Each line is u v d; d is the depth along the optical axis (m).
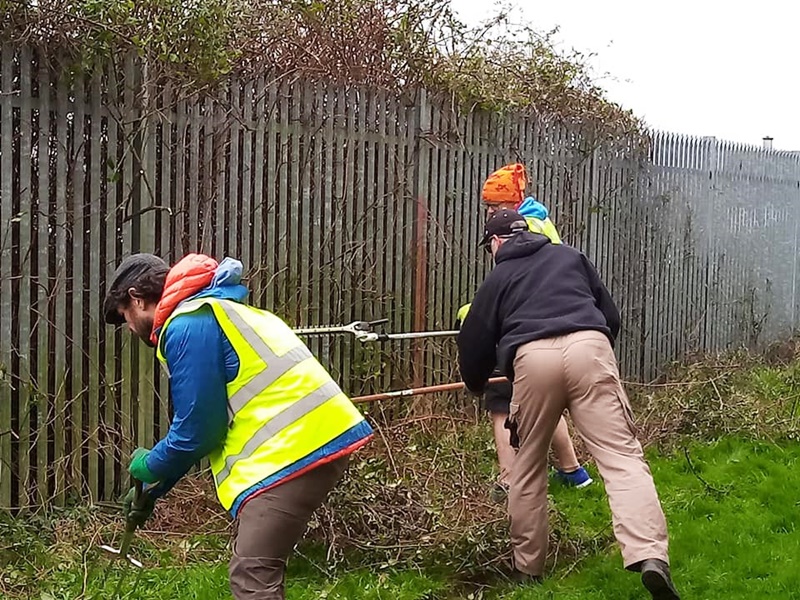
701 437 7.05
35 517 4.85
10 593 4.10
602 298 4.46
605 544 4.92
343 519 4.58
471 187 7.46
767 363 10.62
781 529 5.13
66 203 5.06
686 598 4.25
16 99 4.85
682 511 5.38
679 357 9.81
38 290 4.98
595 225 8.73
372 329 6.71
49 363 5.08
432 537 4.62
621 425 4.09
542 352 4.15
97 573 4.31
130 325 3.28
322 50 6.70
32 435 5.02
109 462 5.27
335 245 6.45
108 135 5.18
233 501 3.07
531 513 4.38
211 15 5.43
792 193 11.48
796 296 11.79
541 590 4.31
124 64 5.21
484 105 7.45
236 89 5.75
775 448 6.75
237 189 5.82
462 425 6.94
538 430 4.29
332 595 4.16
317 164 6.28
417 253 7.02
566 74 8.48
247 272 5.91
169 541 4.80
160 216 5.44
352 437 3.14
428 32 7.09
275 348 3.12
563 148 8.32
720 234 10.39
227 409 3.09
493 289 4.40
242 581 3.05
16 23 4.84
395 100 6.82
